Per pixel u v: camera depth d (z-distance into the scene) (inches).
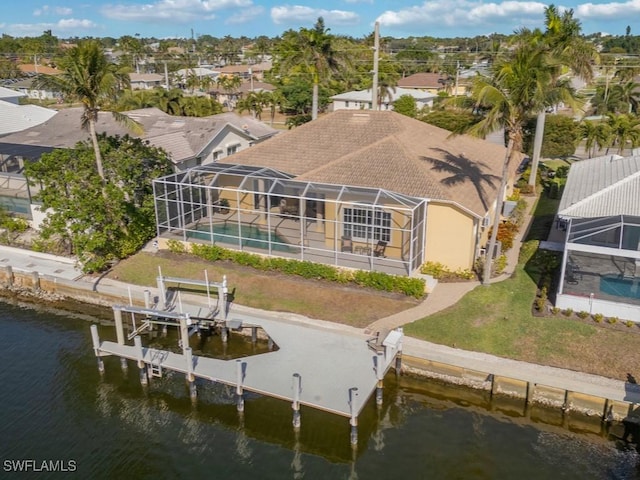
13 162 1748.3
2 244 1402.6
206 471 730.8
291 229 1305.4
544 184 1868.8
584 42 1494.8
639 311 906.7
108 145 1343.5
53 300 1210.0
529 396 829.2
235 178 1347.2
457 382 882.8
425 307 1011.9
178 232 1322.6
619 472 715.4
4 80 4596.5
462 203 1095.0
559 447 763.4
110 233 1227.9
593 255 1004.6
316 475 722.2
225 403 868.0
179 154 1649.9
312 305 1049.5
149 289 1155.3
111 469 731.4
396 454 755.4
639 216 999.0
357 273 1082.1
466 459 743.7
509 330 929.5
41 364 971.3
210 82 4539.9
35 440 783.7
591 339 885.8
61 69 1177.4
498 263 1156.5
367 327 971.3
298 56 1870.1
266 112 3882.9
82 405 863.1
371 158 1253.7
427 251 1144.2
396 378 912.3
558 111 3326.8
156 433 802.8
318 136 1461.6
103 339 1055.0
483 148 1572.3
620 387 796.0
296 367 861.2
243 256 1185.4
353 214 1167.6
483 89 938.7
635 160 1368.1
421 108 3233.3
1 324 1116.5
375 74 1827.0
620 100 2962.6
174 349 1005.2
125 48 6461.6
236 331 1047.0
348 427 807.1
